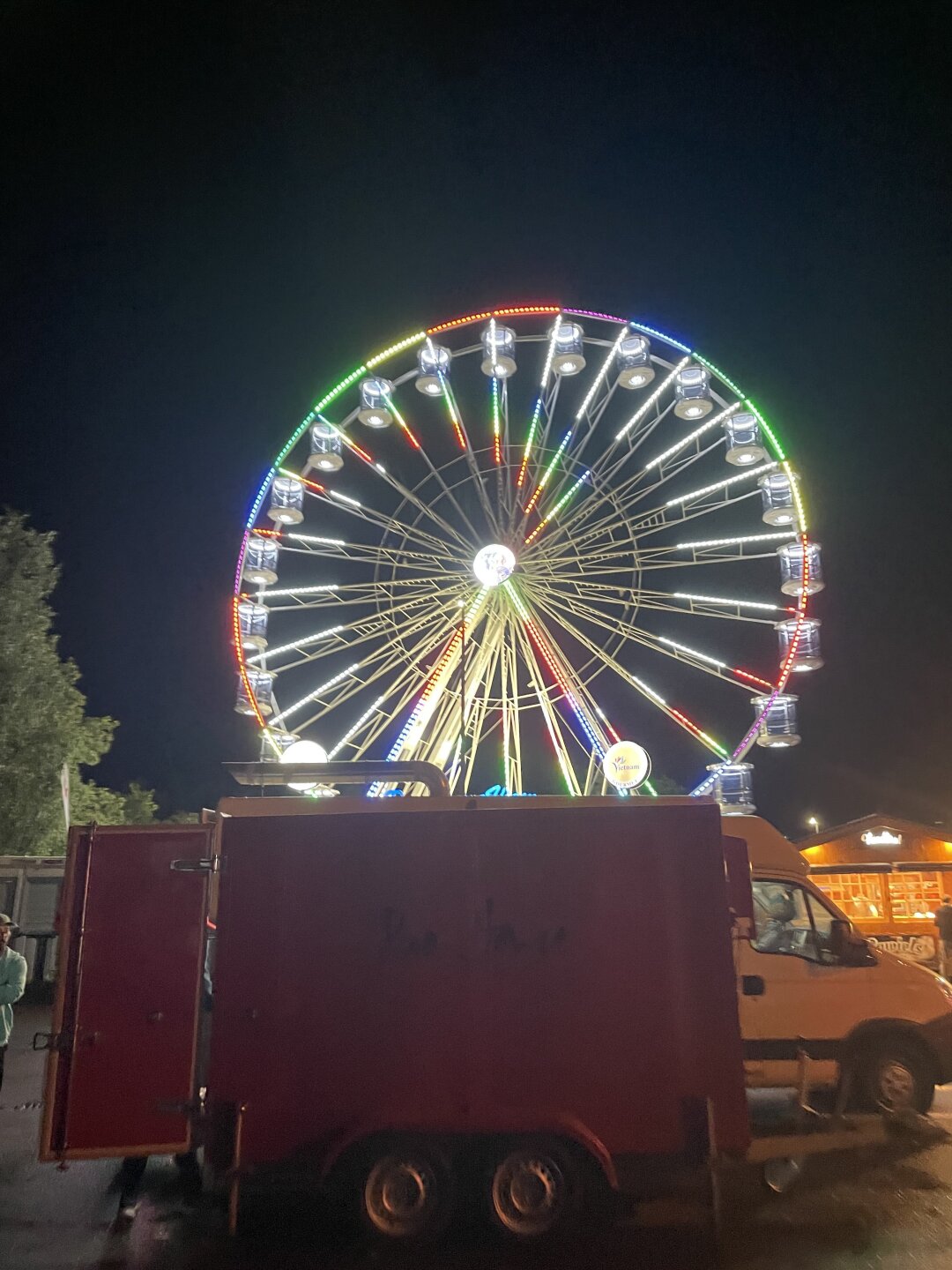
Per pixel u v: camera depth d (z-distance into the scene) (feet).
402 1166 19.85
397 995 20.36
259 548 68.90
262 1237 20.61
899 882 68.85
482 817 21.25
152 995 20.76
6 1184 24.54
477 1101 19.90
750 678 66.85
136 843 21.38
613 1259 19.10
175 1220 21.85
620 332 71.15
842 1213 21.54
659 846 21.08
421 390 72.08
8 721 73.87
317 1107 19.92
